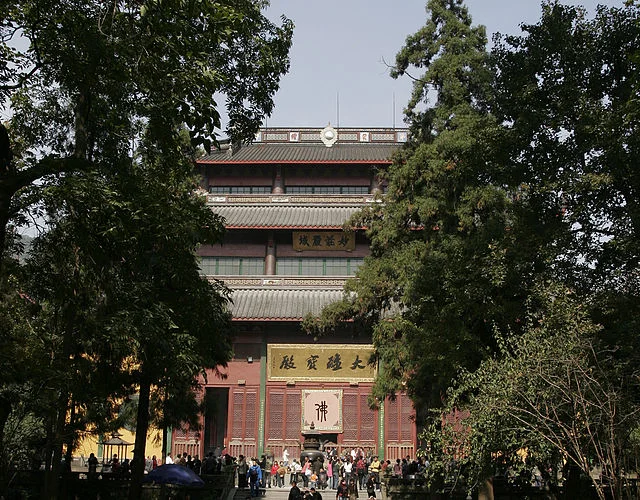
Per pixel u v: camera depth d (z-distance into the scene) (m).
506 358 20.09
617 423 17.28
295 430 55.88
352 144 67.50
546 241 25.16
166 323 25.70
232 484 42.47
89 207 19.78
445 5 36.91
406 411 55.56
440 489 33.19
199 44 19.38
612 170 23.66
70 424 27.25
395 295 37.12
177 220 23.83
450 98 34.34
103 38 18.94
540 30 26.45
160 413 38.56
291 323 57.22
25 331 23.42
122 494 35.34
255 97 23.75
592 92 25.47
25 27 19.05
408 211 35.12
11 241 22.34
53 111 24.98
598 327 19.78
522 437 19.25
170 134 21.53
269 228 59.44
